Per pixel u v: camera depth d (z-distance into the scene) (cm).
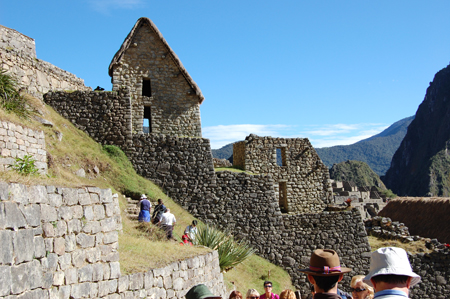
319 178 2348
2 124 1132
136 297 750
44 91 1795
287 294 746
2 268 500
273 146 2259
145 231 1202
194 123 1952
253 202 1847
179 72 1981
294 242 1858
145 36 1972
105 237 707
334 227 1931
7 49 1623
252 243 1803
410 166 18450
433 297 1995
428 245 2128
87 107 1791
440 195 14238
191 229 1406
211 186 1808
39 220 579
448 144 16138
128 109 1812
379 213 3138
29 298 536
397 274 382
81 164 1573
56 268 595
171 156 1800
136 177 1714
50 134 1535
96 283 667
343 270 454
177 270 910
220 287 1134
